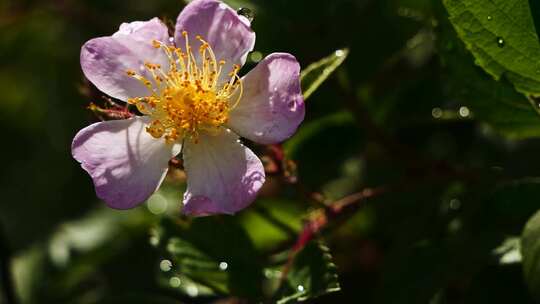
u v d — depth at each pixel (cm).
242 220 46
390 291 42
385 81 48
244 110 41
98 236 51
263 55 46
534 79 41
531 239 40
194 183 41
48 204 56
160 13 52
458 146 48
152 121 42
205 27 42
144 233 49
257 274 43
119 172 41
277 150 43
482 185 44
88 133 41
